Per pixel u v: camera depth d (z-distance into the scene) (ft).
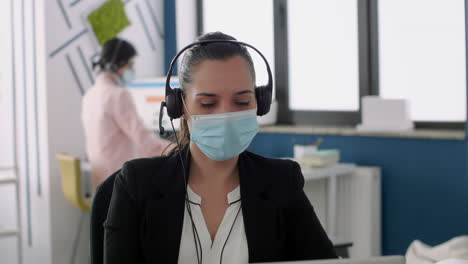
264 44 13.75
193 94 3.69
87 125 10.91
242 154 4.09
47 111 12.05
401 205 10.77
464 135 9.75
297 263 2.91
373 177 10.71
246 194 3.90
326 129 11.60
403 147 10.69
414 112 11.14
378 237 10.88
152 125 12.40
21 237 12.37
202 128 3.67
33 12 12.23
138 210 3.88
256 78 3.98
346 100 12.29
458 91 10.47
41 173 12.34
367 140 11.20
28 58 12.45
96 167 10.81
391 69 11.46
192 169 3.94
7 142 13.07
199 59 3.67
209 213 3.88
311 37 12.80
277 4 13.23
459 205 9.97
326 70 12.59
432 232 10.36
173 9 14.70
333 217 10.61
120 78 10.95
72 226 12.46
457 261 5.11
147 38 14.40
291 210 4.06
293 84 13.24
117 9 13.46
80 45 12.64
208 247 3.83
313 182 10.87
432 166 10.30
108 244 3.84
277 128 12.44
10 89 12.91
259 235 3.87
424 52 10.91
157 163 3.99
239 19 14.26
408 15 11.10
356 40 11.97
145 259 3.90
